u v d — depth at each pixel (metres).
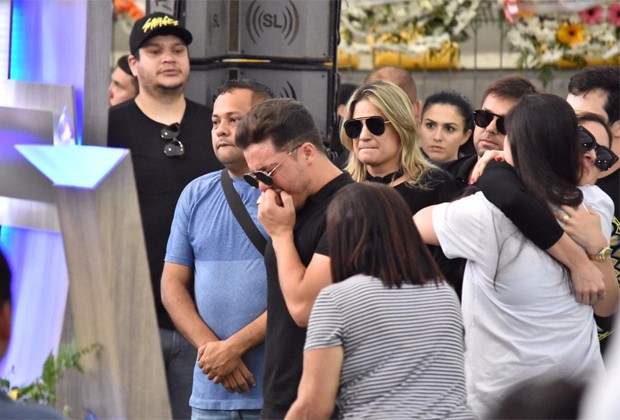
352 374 6.33
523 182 7.62
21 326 6.76
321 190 7.52
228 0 10.55
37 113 6.50
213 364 8.50
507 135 7.80
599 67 9.68
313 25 10.59
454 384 6.38
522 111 7.69
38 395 6.32
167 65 10.27
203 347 8.58
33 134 6.52
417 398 6.26
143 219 10.09
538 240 7.55
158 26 10.27
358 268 6.51
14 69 6.86
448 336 6.44
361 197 6.60
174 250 8.98
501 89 9.58
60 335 6.54
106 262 6.09
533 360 7.57
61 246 6.55
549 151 7.60
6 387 6.70
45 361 6.51
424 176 8.98
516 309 7.63
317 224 7.41
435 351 6.36
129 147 10.23
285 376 7.42
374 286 6.42
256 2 10.53
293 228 7.53
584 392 5.17
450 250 7.68
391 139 9.03
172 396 9.74
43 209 6.57
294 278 7.21
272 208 7.42
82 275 6.23
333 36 10.63
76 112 6.40
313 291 7.13
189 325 8.75
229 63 10.57
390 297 6.40
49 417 5.62
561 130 7.60
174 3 10.94
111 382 6.17
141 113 10.39
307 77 10.64
